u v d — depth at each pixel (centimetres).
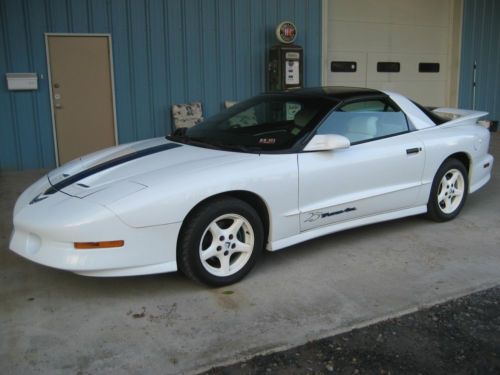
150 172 358
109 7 758
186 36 810
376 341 299
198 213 346
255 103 470
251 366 276
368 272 391
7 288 368
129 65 784
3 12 711
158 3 784
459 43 1081
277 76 844
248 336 303
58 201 341
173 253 340
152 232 329
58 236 319
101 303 345
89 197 333
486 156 545
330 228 417
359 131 434
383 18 999
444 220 506
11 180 695
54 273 393
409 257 420
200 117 821
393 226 497
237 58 852
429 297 350
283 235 388
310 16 898
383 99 459
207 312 331
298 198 388
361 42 985
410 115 476
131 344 295
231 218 362
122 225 320
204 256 352
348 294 355
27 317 326
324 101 430
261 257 422
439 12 1062
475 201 590
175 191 333
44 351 288
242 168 364
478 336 304
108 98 783
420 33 1049
